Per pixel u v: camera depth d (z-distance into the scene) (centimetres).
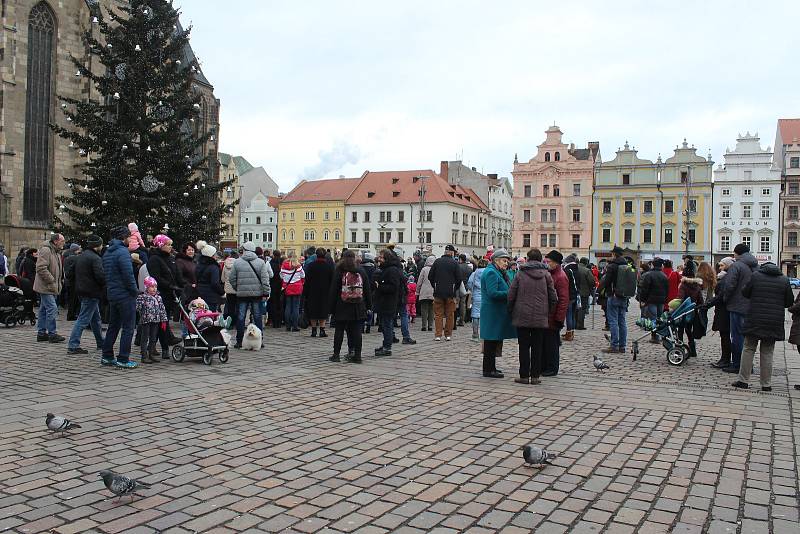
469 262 2406
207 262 1548
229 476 617
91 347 1462
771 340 1093
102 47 2736
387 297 1455
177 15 2838
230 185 3047
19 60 4056
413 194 10688
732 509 550
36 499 550
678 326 1445
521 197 9412
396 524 510
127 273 1186
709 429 824
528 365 1139
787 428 834
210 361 1266
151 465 646
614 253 1614
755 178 8156
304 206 11394
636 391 1079
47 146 4253
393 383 1111
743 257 1295
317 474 628
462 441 754
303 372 1202
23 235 4119
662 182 8600
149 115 2736
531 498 572
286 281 1883
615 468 660
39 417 823
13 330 1784
